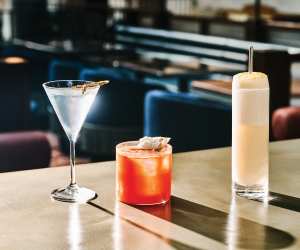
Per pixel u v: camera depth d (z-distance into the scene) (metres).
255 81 1.25
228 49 5.41
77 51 5.34
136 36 7.05
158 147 1.23
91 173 1.44
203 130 3.62
